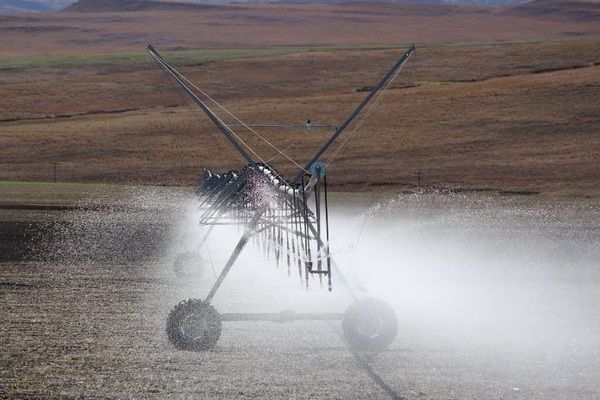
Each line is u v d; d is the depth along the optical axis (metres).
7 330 36.56
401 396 27.36
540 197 154.12
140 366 30.75
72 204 113.31
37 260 59.81
